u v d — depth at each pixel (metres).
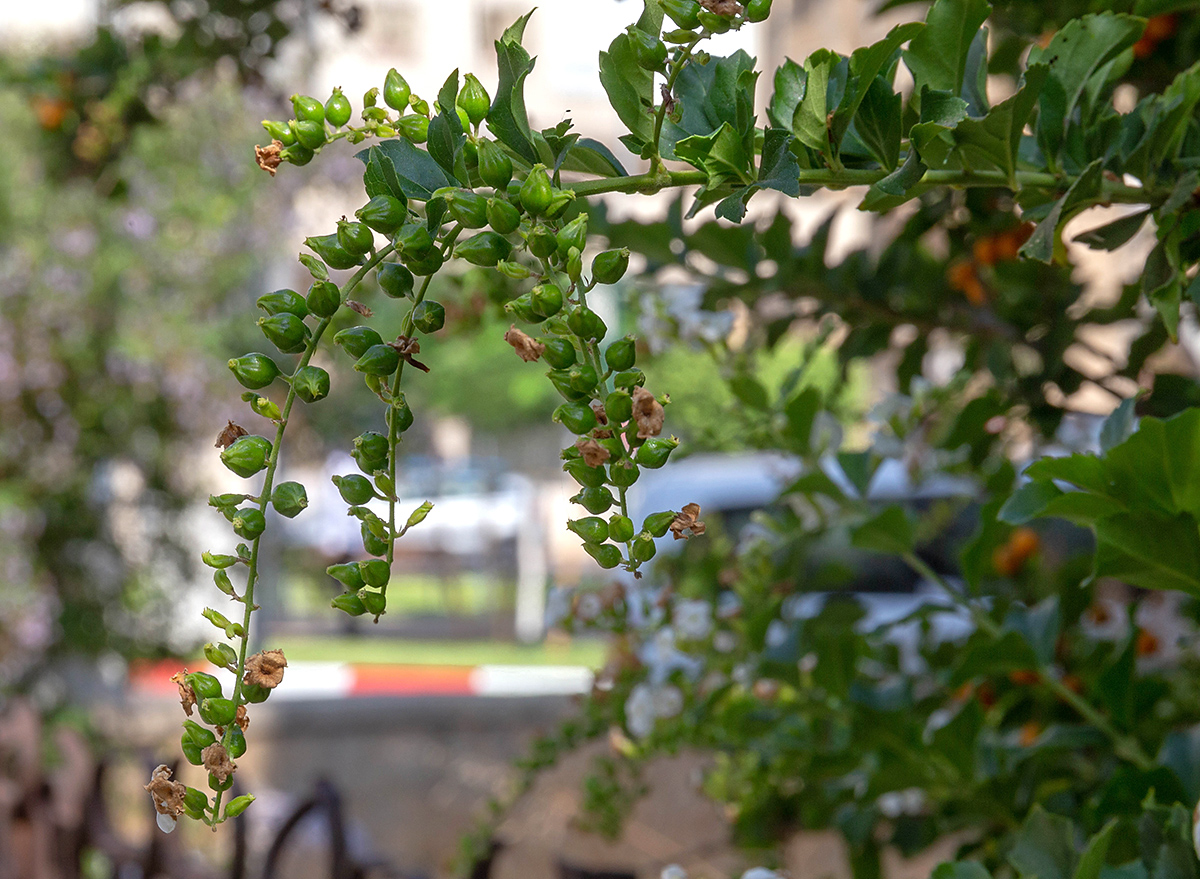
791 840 1.10
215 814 0.48
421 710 4.60
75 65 1.47
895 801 1.02
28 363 3.47
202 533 3.95
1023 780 0.79
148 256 3.83
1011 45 0.79
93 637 3.60
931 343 1.07
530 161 0.52
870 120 0.55
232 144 3.92
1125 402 0.60
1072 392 0.90
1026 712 0.94
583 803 1.06
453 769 3.93
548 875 2.61
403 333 0.49
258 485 4.69
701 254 0.94
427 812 3.47
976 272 0.97
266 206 4.09
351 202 4.34
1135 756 0.74
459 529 9.85
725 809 1.11
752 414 0.97
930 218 0.95
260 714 4.50
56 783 1.81
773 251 0.95
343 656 7.28
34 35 3.43
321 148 0.50
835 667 0.86
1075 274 1.03
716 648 0.99
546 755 1.07
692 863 1.98
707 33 0.50
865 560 2.65
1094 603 1.06
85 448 3.54
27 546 3.45
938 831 0.95
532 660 7.05
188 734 0.48
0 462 3.42
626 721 1.01
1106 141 0.58
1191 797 0.67
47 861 1.72
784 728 0.94
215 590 3.99
